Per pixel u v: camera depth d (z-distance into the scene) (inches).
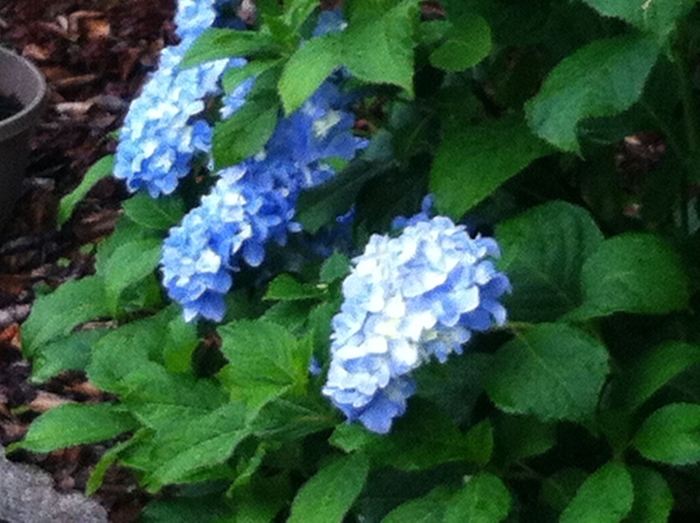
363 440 43.4
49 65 115.1
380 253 42.8
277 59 48.4
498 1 48.7
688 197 57.6
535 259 47.0
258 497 51.1
